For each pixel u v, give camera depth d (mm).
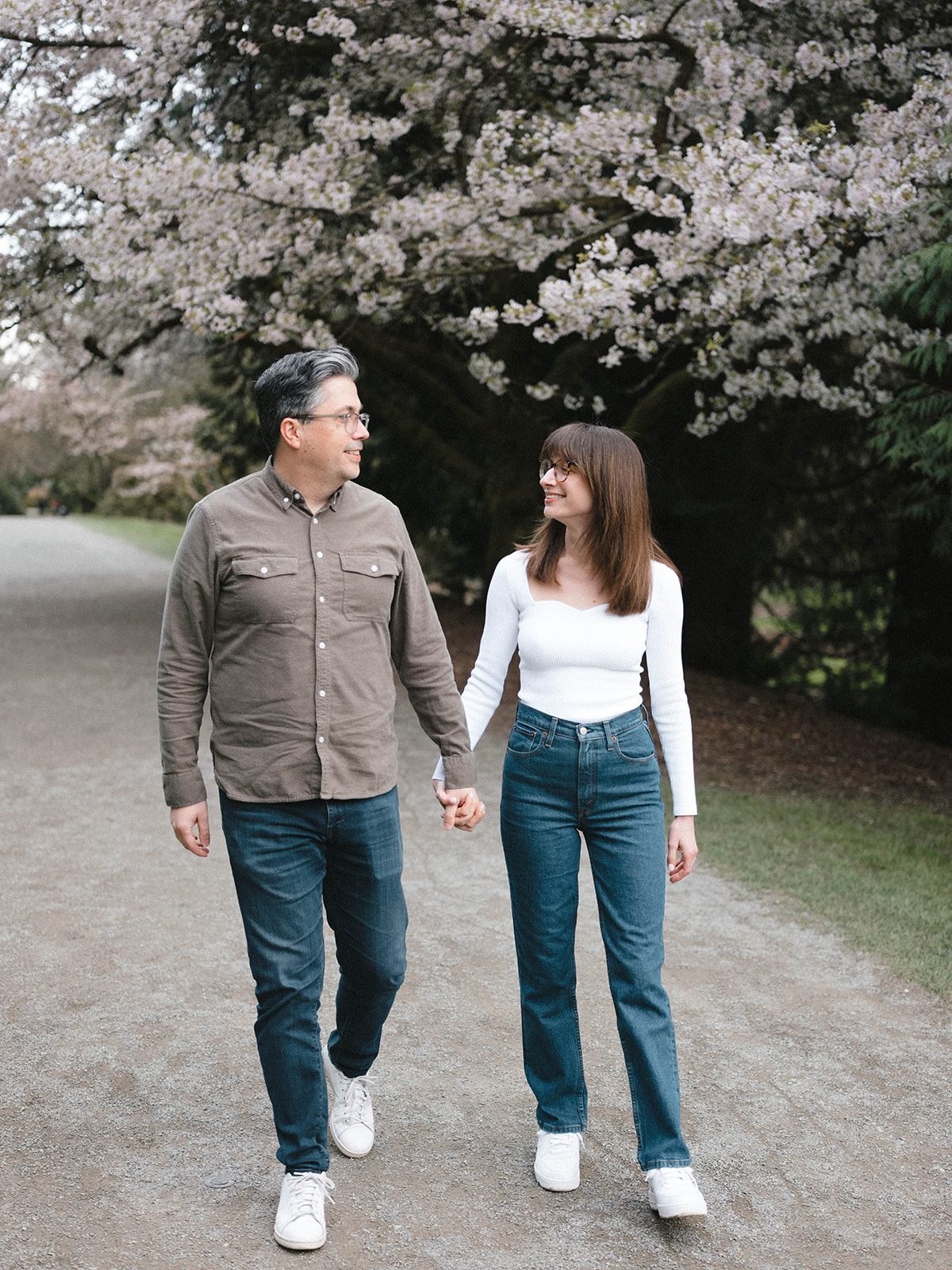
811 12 7527
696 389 10969
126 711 8164
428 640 2523
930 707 12336
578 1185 2518
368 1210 2396
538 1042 2512
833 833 5805
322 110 8742
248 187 7586
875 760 8688
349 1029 2586
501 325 11273
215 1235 2289
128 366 15070
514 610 2566
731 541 12484
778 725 9391
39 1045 3123
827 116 7734
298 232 7992
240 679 2311
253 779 2295
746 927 4242
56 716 7922
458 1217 2381
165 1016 3320
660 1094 2350
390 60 8203
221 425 17344
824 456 13789
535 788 2461
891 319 7629
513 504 11500
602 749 2418
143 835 5207
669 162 6473
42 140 7957
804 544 14969
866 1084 3021
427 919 4227
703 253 6820
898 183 6188
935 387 7020
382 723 2395
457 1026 3309
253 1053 3102
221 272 7703
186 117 9406
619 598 2414
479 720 2621
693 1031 3324
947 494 8516
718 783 6988
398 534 2449
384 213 7500
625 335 7289
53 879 4547
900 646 12484
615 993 2418
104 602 15484
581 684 2432
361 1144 2609
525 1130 2754
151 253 7766
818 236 6379
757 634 14773
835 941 4121
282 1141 2312
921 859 5449
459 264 8094
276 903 2297
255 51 7797
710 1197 2479
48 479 51500
